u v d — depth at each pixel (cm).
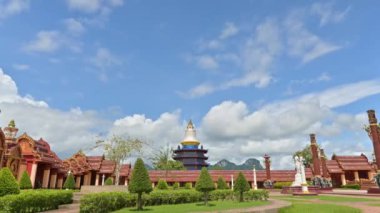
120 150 4344
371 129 4038
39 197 1853
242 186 2592
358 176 6388
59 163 4638
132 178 1909
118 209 1980
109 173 5584
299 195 4019
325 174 5753
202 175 2320
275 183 5850
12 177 1802
